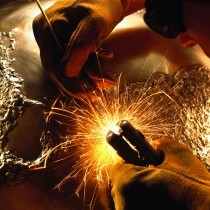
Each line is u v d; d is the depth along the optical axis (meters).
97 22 0.95
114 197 0.88
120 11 1.05
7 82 1.01
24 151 0.93
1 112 0.97
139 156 0.87
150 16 0.93
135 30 1.25
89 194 0.93
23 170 0.91
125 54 1.18
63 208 0.90
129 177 0.83
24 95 1.00
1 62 1.06
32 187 0.90
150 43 1.23
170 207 0.80
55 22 0.97
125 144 0.83
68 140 0.96
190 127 1.10
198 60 1.24
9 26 1.18
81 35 0.92
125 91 1.09
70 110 1.00
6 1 1.57
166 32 0.96
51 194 0.90
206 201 0.78
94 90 1.03
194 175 0.86
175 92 1.14
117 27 1.24
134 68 1.15
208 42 0.86
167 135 1.06
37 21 0.99
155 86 1.13
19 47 1.11
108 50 1.10
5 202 0.87
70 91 1.00
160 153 0.92
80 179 0.93
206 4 0.79
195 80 1.18
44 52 0.97
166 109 1.10
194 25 0.85
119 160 0.90
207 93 1.17
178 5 0.86
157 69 1.17
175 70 1.19
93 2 0.99
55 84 1.03
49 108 0.99
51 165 0.93
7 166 0.90
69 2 1.01
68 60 0.92
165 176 0.82
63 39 0.97
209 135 1.10
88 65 1.03
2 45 1.11
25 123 0.96
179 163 0.90
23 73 1.05
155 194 0.81
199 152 1.07
